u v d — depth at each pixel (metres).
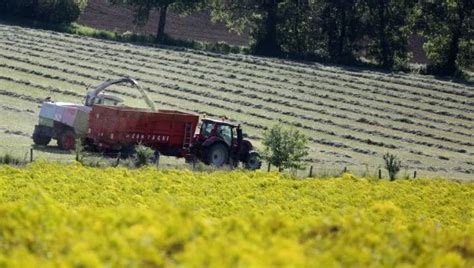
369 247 48.88
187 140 143.38
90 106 144.38
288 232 49.56
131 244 42.09
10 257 42.12
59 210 53.88
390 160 145.25
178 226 44.91
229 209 86.94
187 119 143.12
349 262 45.31
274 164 142.88
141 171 113.50
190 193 100.62
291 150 142.38
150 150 128.88
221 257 40.19
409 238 51.66
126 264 39.75
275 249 41.09
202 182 109.88
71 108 140.62
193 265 39.12
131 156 134.00
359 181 122.31
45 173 104.44
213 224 52.66
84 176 105.25
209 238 44.56
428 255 48.56
